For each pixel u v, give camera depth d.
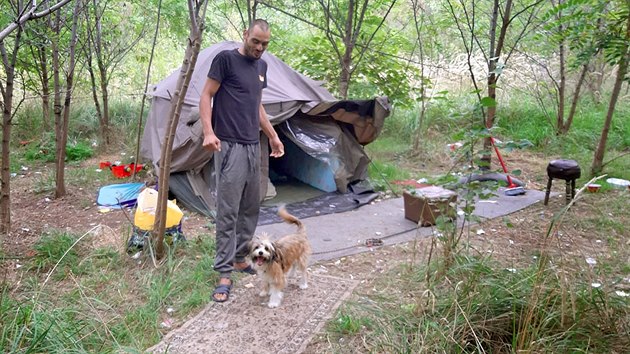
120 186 6.79
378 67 9.21
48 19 6.02
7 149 5.14
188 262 4.56
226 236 4.01
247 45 3.79
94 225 5.56
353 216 6.04
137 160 7.26
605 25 7.02
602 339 3.25
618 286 4.05
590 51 6.70
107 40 9.20
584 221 5.67
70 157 8.38
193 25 3.88
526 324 3.15
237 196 3.95
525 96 10.73
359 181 7.16
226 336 3.51
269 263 3.79
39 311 3.39
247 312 3.82
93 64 9.54
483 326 3.33
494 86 6.92
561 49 8.91
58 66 6.50
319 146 6.63
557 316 3.34
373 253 4.94
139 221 4.76
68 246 4.72
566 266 4.05
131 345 3.35
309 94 6.88
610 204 6.23
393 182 7.28
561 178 6.15
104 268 4.45
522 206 6.26
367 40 9.12
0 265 4.46
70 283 4.19
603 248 5.01
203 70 6.72
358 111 6.67
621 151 8.60
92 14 8.41
